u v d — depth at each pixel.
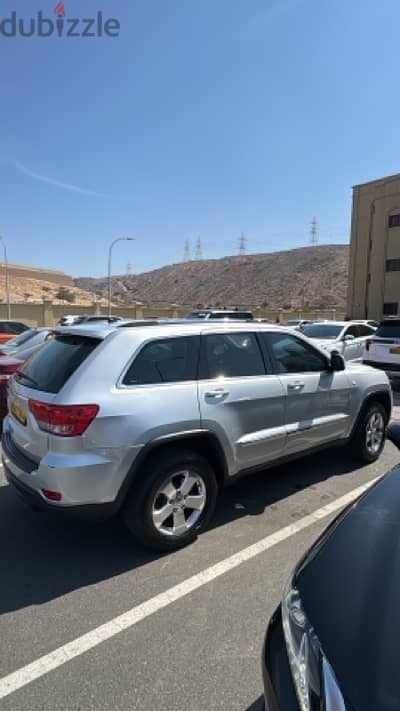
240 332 4.06
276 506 4.22
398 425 3.08
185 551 3.46
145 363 3.39
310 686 1.39
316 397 4.51
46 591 2.98
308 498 4.40
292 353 4.45
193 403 3.47
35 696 2.16
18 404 3.52
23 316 36.56
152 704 2.12
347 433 5.00
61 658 2.40
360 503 2.18
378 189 41.41
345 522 2.04
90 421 3.03
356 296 43.84
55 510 3.06
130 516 3.28
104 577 3.13
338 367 4.73
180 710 2.09
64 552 3.46
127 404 3.18
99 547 3.53
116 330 3.47
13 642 2.52
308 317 50.69
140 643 2.51
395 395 9.96
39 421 3.15
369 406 5.30
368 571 1.69
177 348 3.60
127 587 3.02
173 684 2.23
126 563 3.30
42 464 3.06
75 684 2.23
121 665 2.35
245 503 4.29
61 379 3.21
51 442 3.05
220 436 3.62
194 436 3.46
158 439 3.26
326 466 5.29
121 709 2.09
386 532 1.88
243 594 2.94
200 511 3.57
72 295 78.06
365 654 1.37
